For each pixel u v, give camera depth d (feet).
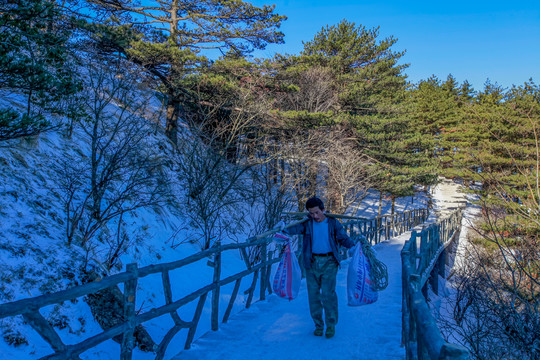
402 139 78.79
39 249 17.12
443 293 42.60
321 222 14.44
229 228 37.19
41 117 15.79
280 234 14.82
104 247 21.86
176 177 38.93
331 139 61.36
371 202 99.71
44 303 7.54
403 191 81.25
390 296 21.01
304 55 67.77
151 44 43.06
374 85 72.08
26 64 16.83
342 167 58.39
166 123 52.44
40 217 19.74
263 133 56.70
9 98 27.43
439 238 45.03
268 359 12.85
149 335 16.29
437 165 88.22
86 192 25.82
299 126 57.16
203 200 34.47
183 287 23.50
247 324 16.46
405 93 93.30
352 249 14.29
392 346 13.50
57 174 24.88
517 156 66.59
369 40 73.46
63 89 18.22
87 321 15.10
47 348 12.75
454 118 122.21
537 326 19.12
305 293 21.80
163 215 31.14
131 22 52.29
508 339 19.95
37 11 16.69
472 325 21.67
